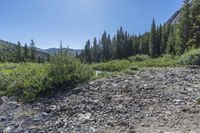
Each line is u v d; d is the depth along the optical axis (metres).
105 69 37.31
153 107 9.95
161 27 108.50
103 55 129.12
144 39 116.44
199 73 17.69
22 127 8.66
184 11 62.31
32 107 11.01
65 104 10.72
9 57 110.38
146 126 8.23
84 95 11.72
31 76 14.12
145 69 21.08
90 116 9.30
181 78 15.24
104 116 9.26
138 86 12.78
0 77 15.23
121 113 9.51
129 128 8.13
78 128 8.30
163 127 8.09
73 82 13.45
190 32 58.50
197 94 11.58
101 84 13.27
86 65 15.53
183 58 27.81
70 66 14.17
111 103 10.52
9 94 12.90
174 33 89.69
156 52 102.12
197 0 60.59
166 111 9.49
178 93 11.69
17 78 14.73
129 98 11.04
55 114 9.85
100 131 8.01
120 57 121.81
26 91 12.66
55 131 8.16
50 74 13.59
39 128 8.48
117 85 13.02
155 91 11.97
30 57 110.88
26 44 112.31
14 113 10.25
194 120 8.59
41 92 12.58
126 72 17.67
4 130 8.44
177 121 8.55
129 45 122.00
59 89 12.85
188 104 10.16
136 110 9.72
